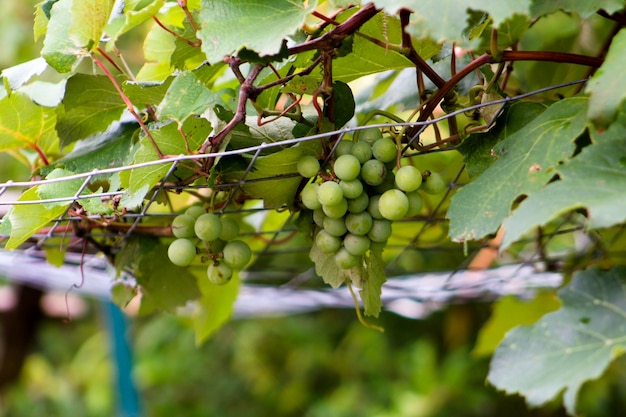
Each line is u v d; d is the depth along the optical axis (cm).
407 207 74
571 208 67
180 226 78
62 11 78
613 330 75
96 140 86
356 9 80
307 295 112
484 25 77
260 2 73
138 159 75
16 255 97
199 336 106
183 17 88
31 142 89
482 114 79
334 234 76
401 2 68
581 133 71
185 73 75
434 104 78
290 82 77
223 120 78
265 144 74
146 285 92
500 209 72
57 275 104
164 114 74
